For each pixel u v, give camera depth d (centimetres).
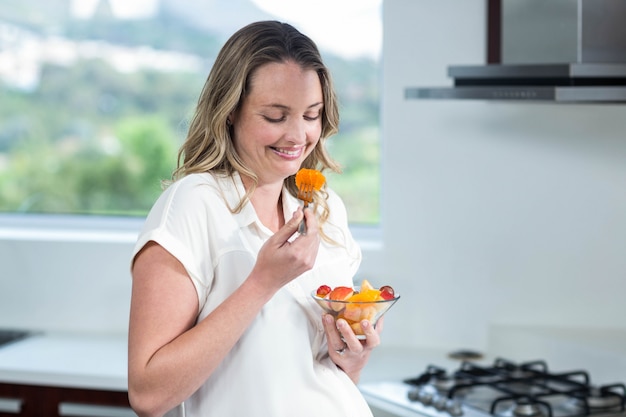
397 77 348
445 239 349
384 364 329
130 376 164
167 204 174
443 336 351
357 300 178
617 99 269
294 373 177
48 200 403
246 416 173
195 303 171
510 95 280
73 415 310
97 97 402
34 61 403
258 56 174
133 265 171
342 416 179
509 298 346
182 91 398
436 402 275
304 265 164
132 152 401
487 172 344
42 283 369
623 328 339
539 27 309
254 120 175
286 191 196
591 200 339
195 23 394
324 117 190
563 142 338
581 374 303
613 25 297
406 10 346
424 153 348
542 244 343
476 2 341
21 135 404
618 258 339
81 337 358
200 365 162
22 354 331
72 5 400
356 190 377
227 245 175
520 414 268
